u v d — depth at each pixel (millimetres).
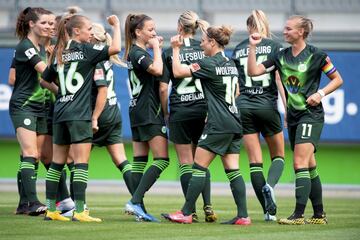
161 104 30141
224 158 29172
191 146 31094
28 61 31359
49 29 31766
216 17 64562
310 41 51906
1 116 51719
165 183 52156
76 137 28562
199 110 30188
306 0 59438
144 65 29266
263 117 31062
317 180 29688
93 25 31734
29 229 26422
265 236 25250
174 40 28531
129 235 25188
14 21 58719
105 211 35125
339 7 59281
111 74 32750
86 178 29078
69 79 28609
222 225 28391
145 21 29906
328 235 25734
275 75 31719
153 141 30000
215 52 28906
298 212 28906
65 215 32094
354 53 50656
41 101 32031
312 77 28766
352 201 44250
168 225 28188
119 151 33188
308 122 28578
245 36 53344
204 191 30234
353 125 50531
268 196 29781
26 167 31500
